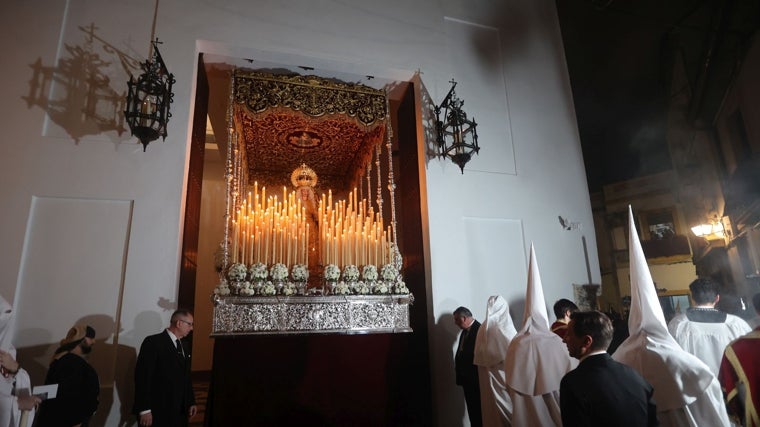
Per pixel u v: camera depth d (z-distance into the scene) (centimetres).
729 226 1080
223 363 486
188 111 520
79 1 522
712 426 260
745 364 264
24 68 484
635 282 302
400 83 673
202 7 564
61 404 342
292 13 600
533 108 707
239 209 655
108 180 476
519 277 616
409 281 638
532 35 750
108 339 434
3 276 425
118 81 509
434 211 596
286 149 802
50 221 454
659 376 269
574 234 663
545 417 332
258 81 606
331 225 604
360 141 779
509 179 653
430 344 561
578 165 703
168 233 474
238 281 508
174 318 415
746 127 897
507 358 348
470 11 717
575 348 239
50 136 475
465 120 599
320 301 525
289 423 485
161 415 381
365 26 633
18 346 414
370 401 517
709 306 344
